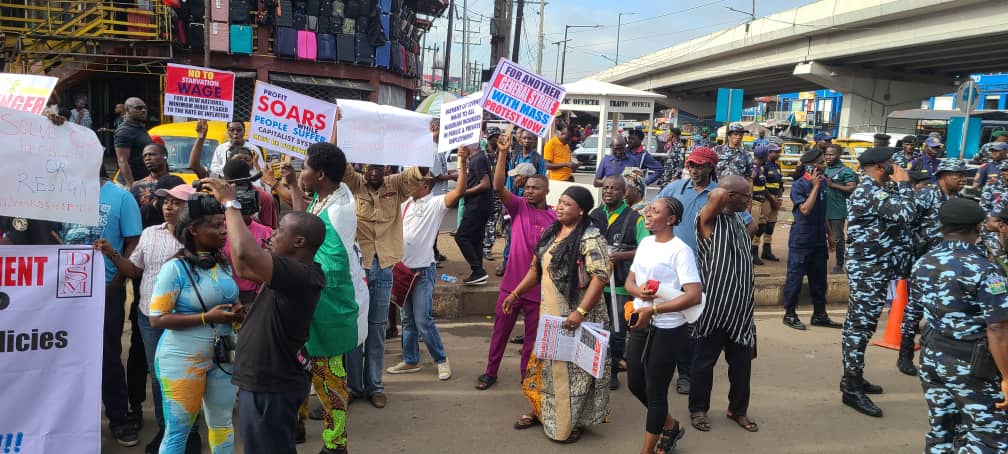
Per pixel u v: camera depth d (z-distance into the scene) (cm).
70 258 353
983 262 351
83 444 358
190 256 341
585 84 1205
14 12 1820
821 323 775
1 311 338
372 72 2092
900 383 600
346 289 392
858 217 525
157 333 407
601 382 465
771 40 4203
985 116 2142
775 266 984
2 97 411
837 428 500
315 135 527
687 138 3078
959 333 357
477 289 765
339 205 396
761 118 6912
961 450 365
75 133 353
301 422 446
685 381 562
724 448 462
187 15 1842
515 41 2466
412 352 580
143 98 1973
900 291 704
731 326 468
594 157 2627
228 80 600
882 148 526
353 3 2005
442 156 942
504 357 631
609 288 564
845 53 3725
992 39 2994
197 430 407
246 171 438
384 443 450
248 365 307
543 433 475
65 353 354
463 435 466
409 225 546
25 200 340
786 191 2216
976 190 1159
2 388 341
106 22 1736
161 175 521
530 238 522
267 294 310
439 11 2684
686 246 409
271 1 1923
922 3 3053
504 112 536
